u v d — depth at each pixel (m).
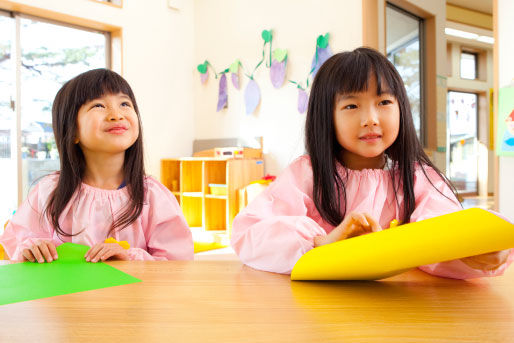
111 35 3.24
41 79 2.88
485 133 6.26
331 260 0.43
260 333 0.30
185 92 3.66
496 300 0.40
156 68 3.44
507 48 1.79
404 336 0.30
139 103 3.32
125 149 0.85
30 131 2.84
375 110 0.64
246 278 0.49
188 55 3.69
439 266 0.48
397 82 0.67
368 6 2.42
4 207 2.74
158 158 3.46
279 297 0.40
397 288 0.44
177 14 3.59
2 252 1.52
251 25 3.22
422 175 0.73
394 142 0.72
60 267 0.55
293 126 2.94
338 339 0.29
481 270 0.46
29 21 2.81
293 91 2.93
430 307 0.37
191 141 3.72
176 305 0.38
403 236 0.39
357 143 0.65
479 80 6.18
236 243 0.63
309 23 2.80
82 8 2.95
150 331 0.31
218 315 0.35
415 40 2.89
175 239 0.91
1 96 2.72
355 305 0.38
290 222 0.56
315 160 0.72
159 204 0.92
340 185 0.74
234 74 3.36
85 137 0.80
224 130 3.48
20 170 2.77
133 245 0.88
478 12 5.27
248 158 3.01
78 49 3.08
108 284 0.45
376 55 0.67
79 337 0.30
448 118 5.99
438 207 0.67
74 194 0.85
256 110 3.21
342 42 2.59
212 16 3.55
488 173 6.29
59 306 0.37
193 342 0.29
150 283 0.46
